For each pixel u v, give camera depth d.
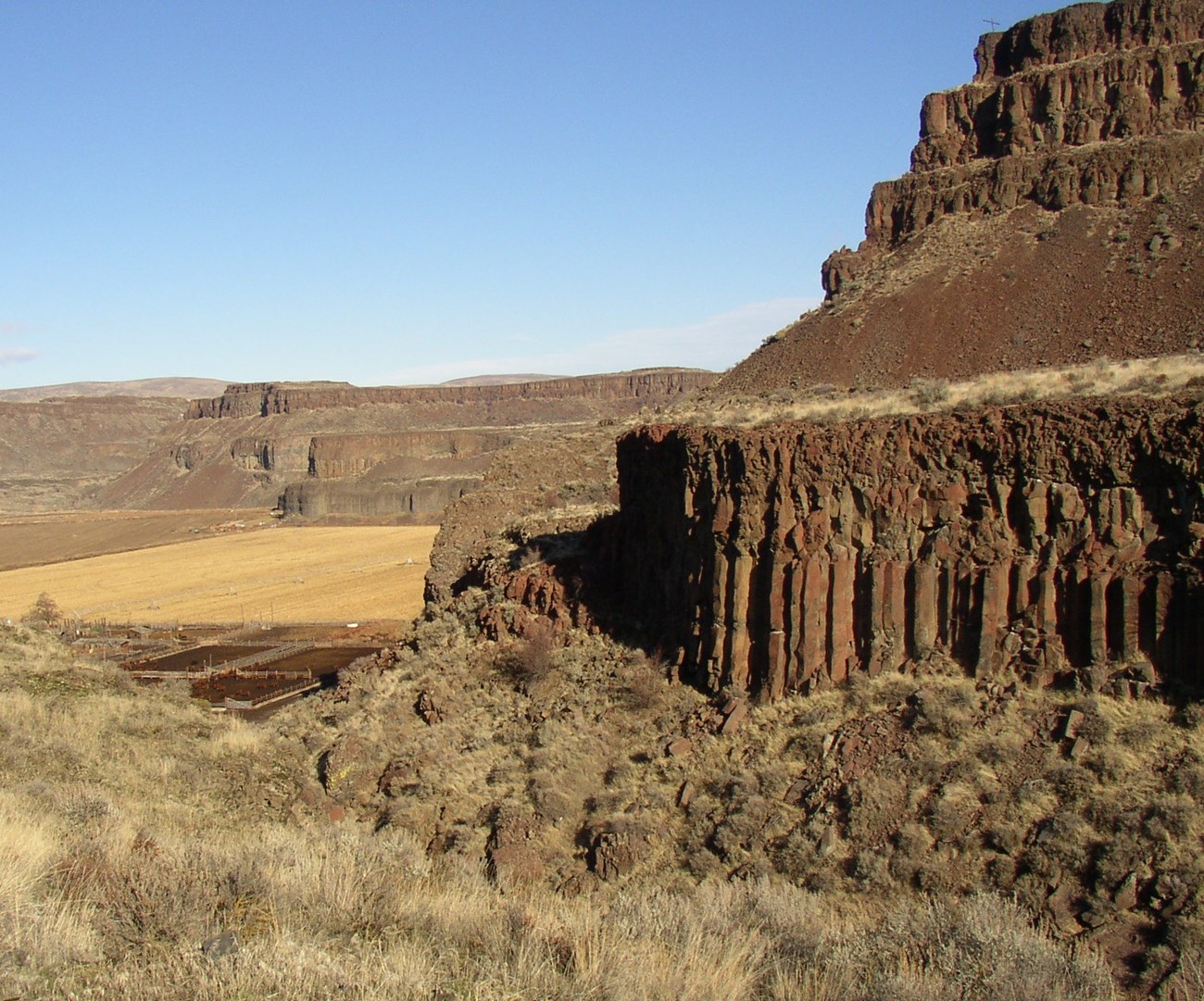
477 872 23.58
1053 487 24.00
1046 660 23.50
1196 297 59.06
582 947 13.62
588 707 31.20
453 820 27.89
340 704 38.53
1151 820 19.59
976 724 23.23
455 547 51.03
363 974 11.95
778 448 27.56
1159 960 17.61
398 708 35.72
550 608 36.84
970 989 14.00
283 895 14.45
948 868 20.88
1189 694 21.55
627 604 35.03
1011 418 25.06
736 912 17.84
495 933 14.09
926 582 25.36
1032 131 79.31
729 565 28.48
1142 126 75.38
